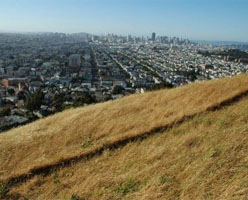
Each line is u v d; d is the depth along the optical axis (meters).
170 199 9.91
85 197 11.16
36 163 14.50
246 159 10.81
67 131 17.92
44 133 18.28
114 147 14.75
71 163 14.02
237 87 18.53
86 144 15.77
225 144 12.09
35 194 12.20
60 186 12.35
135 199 10.34
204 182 10.22
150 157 12.79
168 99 19.95
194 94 19.44
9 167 14.94
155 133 15.06
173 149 12.95
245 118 14.07
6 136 19.19
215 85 20.19
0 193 12.33
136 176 11.67
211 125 14.30
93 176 12.55
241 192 9.27
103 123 18.09
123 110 19.70
